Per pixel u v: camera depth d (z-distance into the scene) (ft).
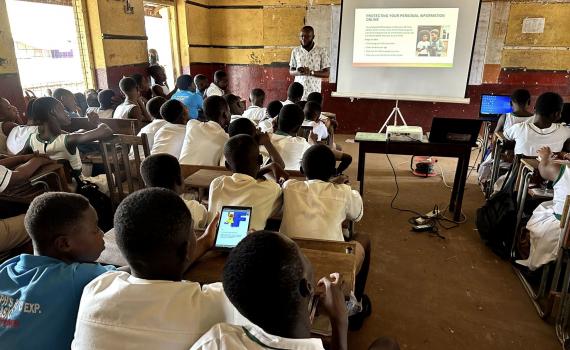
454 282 7.54
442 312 6.67
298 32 19.34
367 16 17.48
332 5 18.47
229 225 4.25
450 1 16.55
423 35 17.19
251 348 2.20
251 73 20.62
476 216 9.61
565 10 16.28
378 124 19.66
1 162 6.55
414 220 10.07
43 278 3.05
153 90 14.39
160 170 4.80
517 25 16.87
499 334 6.15
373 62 17.99
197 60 19.88
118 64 14.90
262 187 5.05
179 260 2.81
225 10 20.06
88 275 3.18
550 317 6.46
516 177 8.65
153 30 18.90
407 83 17.94
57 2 12.82
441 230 9.63
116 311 2.61
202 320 2.68
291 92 12.24
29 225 3.23
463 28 16.74
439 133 9.59
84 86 14.28
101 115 12.21
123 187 8.87
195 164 8.02
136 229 2.60
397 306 6.82
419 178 13.41
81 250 3.37
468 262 8.23
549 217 7.02
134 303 2.61
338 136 19.60
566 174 6.56
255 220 4.88
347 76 18.48
